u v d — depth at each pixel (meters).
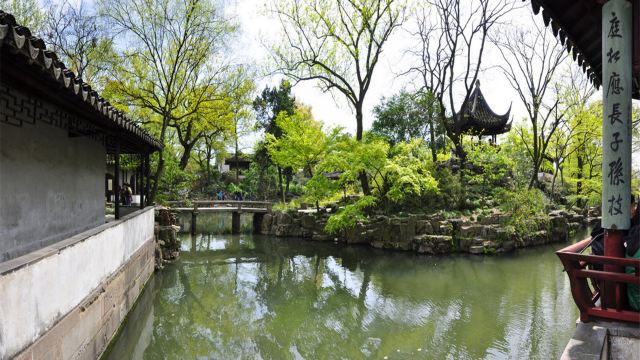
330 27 21.86
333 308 11.34
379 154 19.59
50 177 6.91
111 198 21.56
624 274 4.01
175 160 25.84
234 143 39.44
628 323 4.16
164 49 20.19
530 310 10.83
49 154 6.86
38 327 4.82
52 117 6.86
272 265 16.67
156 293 12.66
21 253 5.94
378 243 19.50
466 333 9.34
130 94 18.61
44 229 6.70
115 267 8.45
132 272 10.17
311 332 9.67
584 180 28.66
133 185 26.14
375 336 9.34
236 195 37.09
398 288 13.13
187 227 26.98
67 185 7.66
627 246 4.40
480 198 21.58
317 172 22.42
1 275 4.06
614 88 4.38
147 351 8.62
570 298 11.83
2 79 4.89
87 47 19.66
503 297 12.02
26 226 6.11
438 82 23.98
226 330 9.80
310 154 22.81
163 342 9.09
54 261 5.30
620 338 4.05
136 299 10.66
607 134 4.42
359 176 22.77
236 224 24.73
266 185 38.00
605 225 4.43
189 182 27.53
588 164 32.12
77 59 19.88
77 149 8.19
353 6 21.25
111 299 8.02
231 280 14.33
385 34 22.12
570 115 26.06
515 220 19.02
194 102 20.66
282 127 24.91
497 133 28.03
